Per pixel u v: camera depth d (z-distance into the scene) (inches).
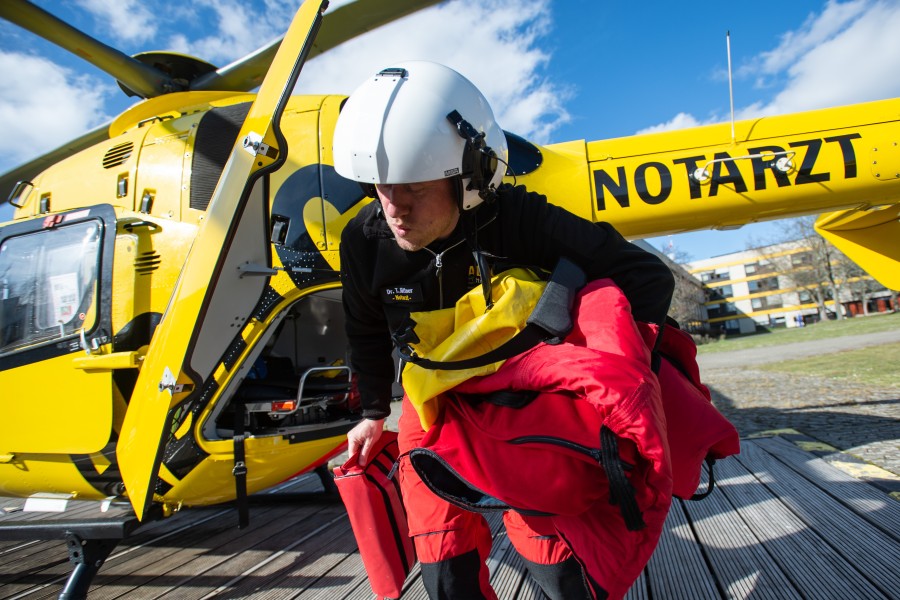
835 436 146.8
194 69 140.2
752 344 890.1
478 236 47.6
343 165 45.1
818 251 1803.6
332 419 113.8
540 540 49.2
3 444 105.3
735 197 130.0
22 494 113.8
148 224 105.4
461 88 45.2
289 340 130.9
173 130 112.6
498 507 44.1
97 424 99.2
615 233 49.6
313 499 138.0
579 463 40.6
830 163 129.5
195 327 78.2
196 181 107.1
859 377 287.4
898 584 66.7
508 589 75.7
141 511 80.6
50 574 100.3
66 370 102.7
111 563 103.1
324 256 104.8
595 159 132.5
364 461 64.2
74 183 118.0
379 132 41.8
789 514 92.0
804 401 222.5
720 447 49.1
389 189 43.0
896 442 132.8
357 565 92.4
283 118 111.3
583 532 42.4
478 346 44.2
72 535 82.5
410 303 49.4
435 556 48.8
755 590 69.1
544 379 39.9
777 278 2637.8
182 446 94.6
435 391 44.9
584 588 47.9
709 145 132.9
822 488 103.2
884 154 129.1
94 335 101.7
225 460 98.0
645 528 41.7
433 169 41.7
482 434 43.4
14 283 111.2
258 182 86.2
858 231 192.5
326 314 135.3
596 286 44.1
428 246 47.4
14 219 124.4
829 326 1315.2
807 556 76.2
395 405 325.1
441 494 44.8
